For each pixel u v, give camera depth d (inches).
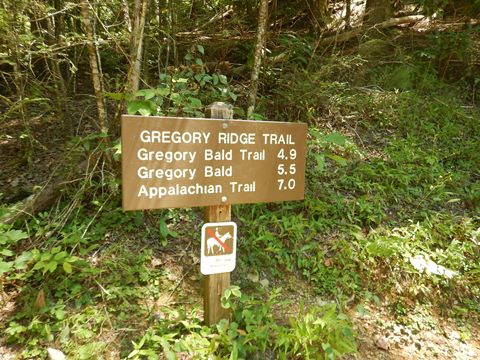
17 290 105.7
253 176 89.0
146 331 97.2
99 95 125.3
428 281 128.0
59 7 148.1
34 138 160.4
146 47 162.7
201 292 111.8
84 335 93.3
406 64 240.8
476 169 180.4
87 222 123.4
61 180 133.2
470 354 109.9
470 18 266.1
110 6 141.8
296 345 90.4
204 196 83.8
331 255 130.6
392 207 154.0
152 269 114.3
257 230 132.7
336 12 306.2
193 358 87.7
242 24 233.5
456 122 211.6
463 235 144.0
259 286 117.0
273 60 197.9
